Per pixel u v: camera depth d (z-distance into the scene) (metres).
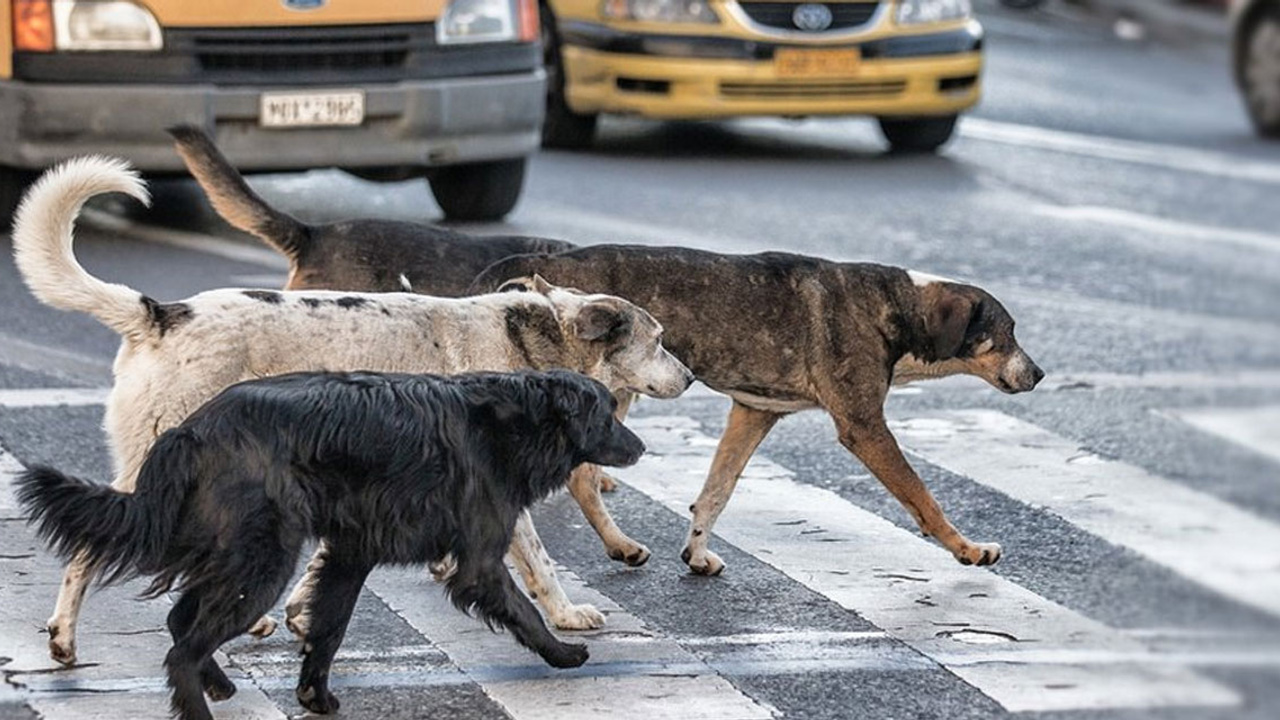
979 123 29.34
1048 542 12.97
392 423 9.80
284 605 11.62
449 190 22.47
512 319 11.41
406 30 21.06
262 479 9.55
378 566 11.09
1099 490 13.98
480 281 12.38
